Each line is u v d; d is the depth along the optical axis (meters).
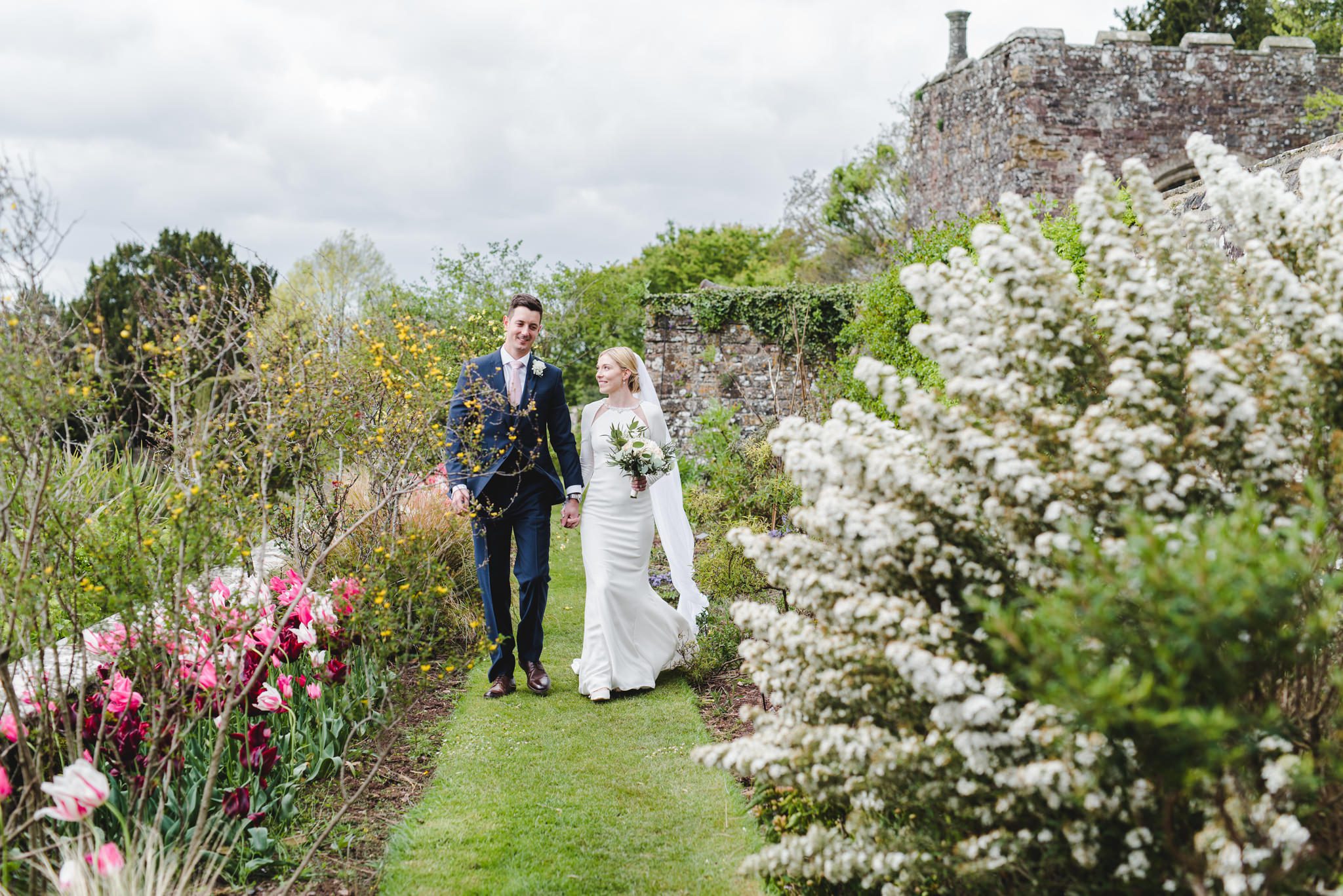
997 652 1.79
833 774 2.18
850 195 30.53
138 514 2.96
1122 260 2.16
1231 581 1.49
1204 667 1.58
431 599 3.43
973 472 2.18
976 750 1.89
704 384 15.05
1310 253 2.38
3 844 2.38
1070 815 1.92
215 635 2.91
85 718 3.00
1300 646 1.81
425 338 4.26
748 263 42.53
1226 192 2.55
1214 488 2.00
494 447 4.91
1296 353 2.12
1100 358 2.26
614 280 24.25
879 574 2.23
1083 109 15.73
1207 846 1.71
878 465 2.14
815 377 12.60
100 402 2.72
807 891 2.59
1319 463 2.03
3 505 2.53
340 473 4.21
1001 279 2.21
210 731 3.42
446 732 4.46
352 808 3.51
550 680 5.37
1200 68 15.84
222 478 2.96
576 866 3.10
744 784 3.75
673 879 3.01
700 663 5.34
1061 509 1.91
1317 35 21.42
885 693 2.20
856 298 13.98
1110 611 1.57
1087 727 1.73
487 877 3.02
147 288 3.05
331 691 3.98
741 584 6.15
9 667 3.24
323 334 3.67
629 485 5.26
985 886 2.10
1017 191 15.73
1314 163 2.57
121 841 2.80
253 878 2.92
